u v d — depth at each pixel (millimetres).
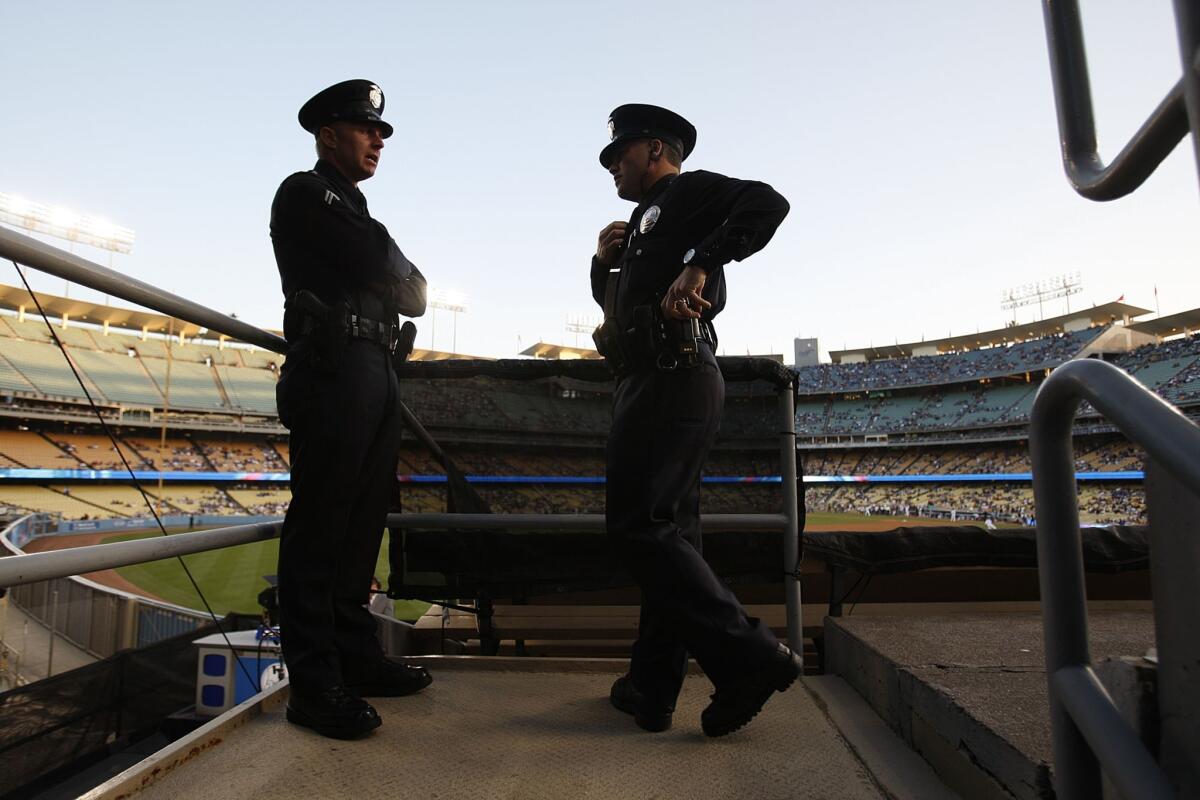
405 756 1474
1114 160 738
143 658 6148
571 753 1502
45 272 1237
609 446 1728
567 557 2516
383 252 1797
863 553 2580
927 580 2811
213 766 1409
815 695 1911
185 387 45844
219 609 12719
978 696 1340
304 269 1742
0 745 4773
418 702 1849
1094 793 748
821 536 2598
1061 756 776
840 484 51281
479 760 1458
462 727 1658
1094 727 695
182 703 6648
